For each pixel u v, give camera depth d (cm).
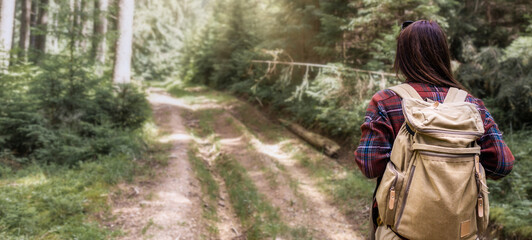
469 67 784
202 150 908
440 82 134
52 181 528
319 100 930
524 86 644
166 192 548
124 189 545
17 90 752
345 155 812
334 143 853
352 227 514
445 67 137
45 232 385
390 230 125
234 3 1758
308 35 1070
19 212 396
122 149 702
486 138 127
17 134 661
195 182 628
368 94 766
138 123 910
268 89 1340
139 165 666
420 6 697
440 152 113
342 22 864
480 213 115
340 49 927
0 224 369
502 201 464
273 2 1155
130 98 888
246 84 1552
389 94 133
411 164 117
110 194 514
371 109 133
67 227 400
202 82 2244
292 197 607
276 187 647
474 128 117
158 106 1416
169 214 471
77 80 746
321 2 936
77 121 723
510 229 396
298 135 989
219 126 1148
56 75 718
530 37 704
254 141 926
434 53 136
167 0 2962
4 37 910
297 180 693
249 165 769
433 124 115
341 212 562
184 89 2119
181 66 2694
